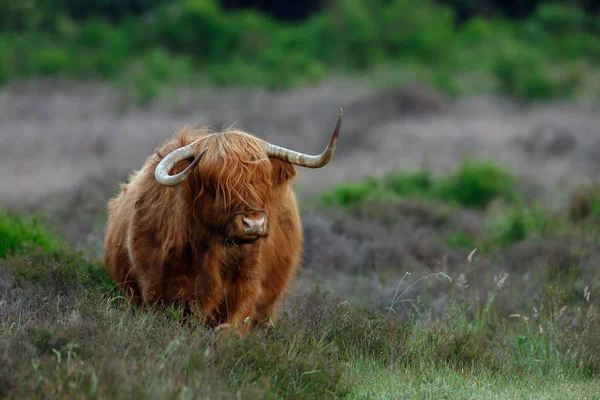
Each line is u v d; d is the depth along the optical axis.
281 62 148.62
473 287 35.69
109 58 147.25
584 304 33.59
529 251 43.28
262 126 116.06
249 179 25.14
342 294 35.25
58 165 93.94
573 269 36.56
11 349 21.73
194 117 122.25
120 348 22.44
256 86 137.62
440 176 77.62
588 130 105.88
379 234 49.25
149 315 25.61
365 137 108.38
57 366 20.47
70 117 123.44
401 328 28.94
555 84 137.12
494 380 25.48
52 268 30.31
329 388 22.92
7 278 29.38
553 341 29.28
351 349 27.02
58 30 159.00
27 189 76.31
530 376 26.55
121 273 29.38
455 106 127.62
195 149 25.67
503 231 52.44
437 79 137.50
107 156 97.06
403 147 101.06
